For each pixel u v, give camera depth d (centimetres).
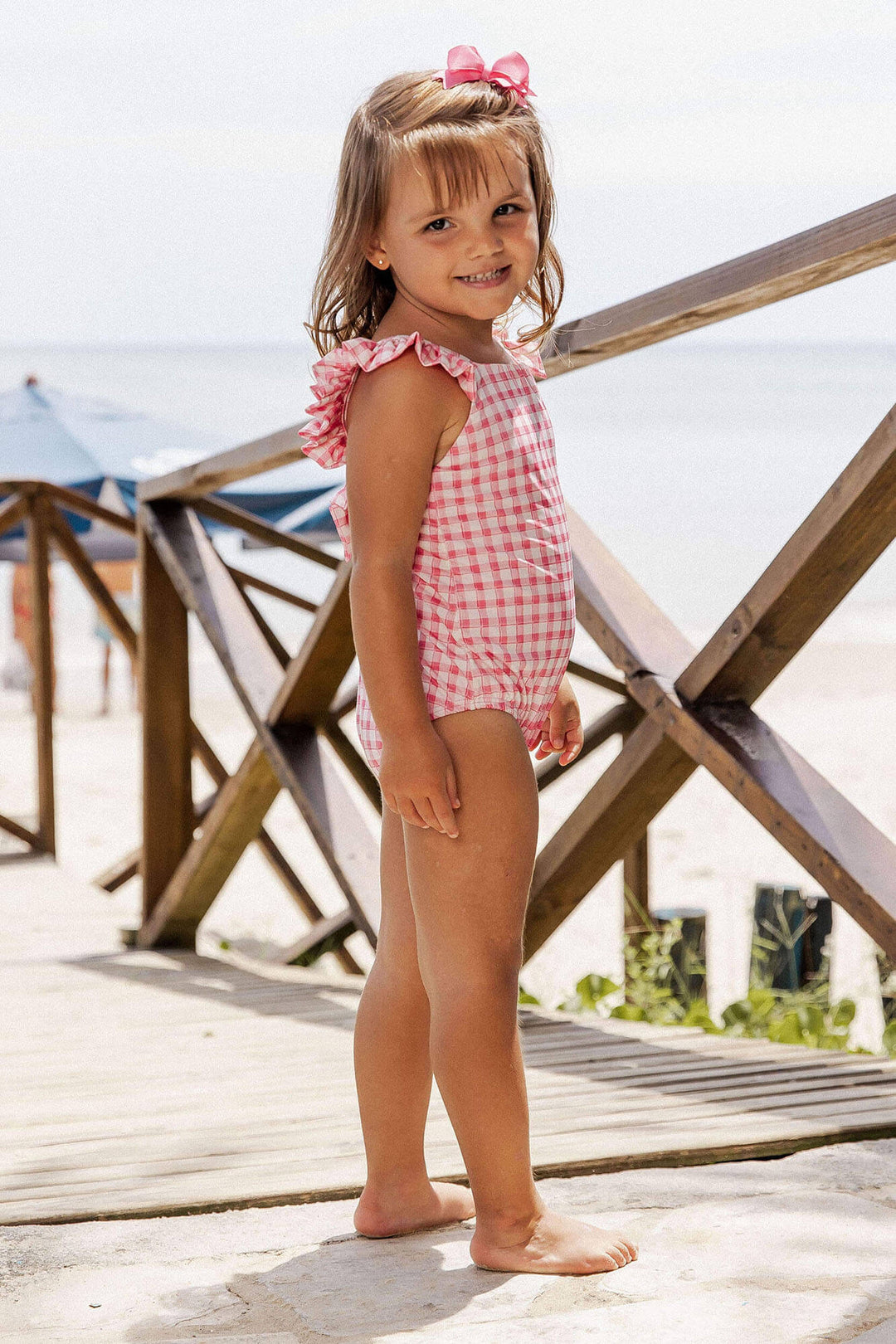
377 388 154
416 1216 167
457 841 155
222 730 1271
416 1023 168
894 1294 140
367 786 414
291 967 411
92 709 1455
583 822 295
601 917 653
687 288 241
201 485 415
